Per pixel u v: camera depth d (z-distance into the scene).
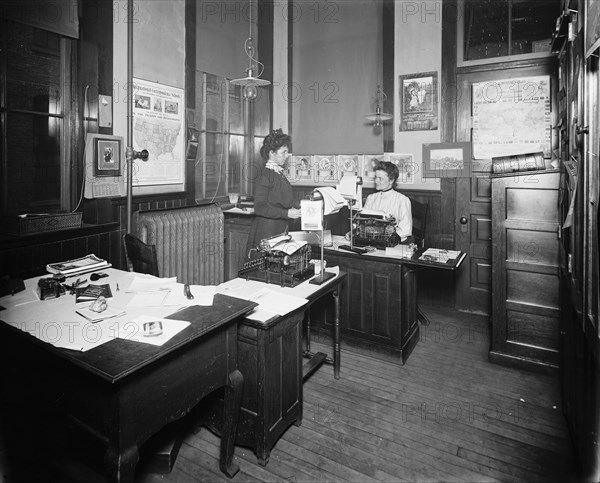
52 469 2.14
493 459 2.26
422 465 2.21
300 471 2.16
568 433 2.48
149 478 2.10
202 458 2.25
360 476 2.13
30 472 2.12
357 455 2.29
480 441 2.41
